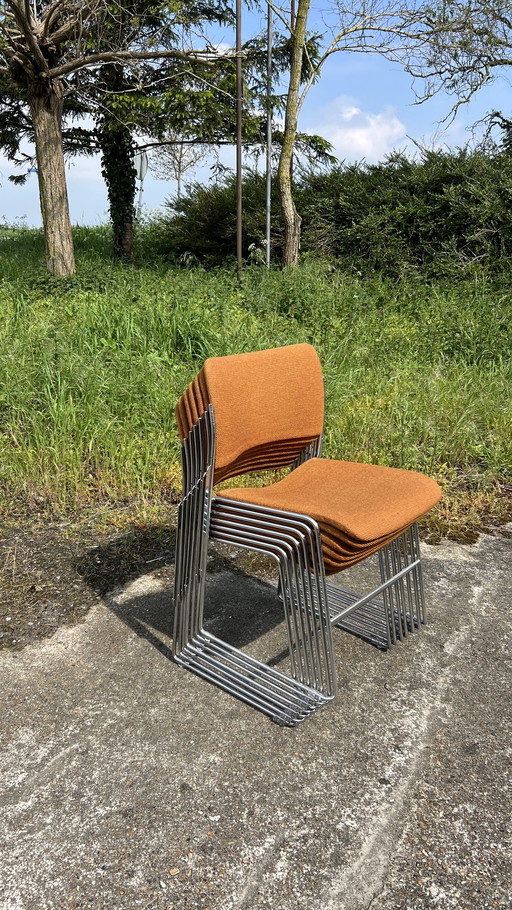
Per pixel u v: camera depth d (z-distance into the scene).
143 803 1.85
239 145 11.18
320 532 2.17
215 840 1.73
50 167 10.96
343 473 2.74
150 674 2.43
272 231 13.82
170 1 10.44
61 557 3.29
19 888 1.60
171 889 1.60
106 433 4.49
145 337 5.97
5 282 9.55
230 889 1.60
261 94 12.19
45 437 4.40
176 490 4.10
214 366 2.42
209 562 3.33
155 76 12.94
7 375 4.89
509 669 2.49
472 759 2.03
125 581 3.09
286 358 2.76
